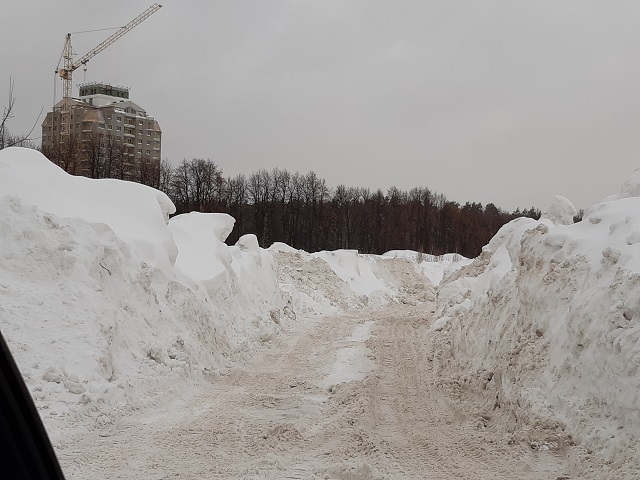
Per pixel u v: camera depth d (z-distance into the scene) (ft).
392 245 256.93
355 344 64.75
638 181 44.65
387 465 25.84
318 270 108.99
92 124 303.89
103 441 28.78
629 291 26.94
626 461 22.99
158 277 49.55
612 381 25.84
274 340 64.80
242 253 79.36
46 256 40.14
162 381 40.04
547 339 33.30
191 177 219.41
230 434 30.53
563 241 38.14
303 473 24.67
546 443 27.40
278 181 235.81
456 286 71.56
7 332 34.45
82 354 35.47
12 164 50.75
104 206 53.57
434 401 40.55
